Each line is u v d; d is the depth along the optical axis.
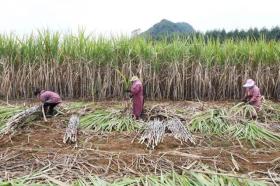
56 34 14.43
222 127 9.80
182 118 10.60
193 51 14.72
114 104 12.52
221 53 14.72
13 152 8.05
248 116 11.10
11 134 9.21
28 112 10.07
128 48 14.38
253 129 9.62
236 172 7.34
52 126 10.04
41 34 14.41
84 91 14.18
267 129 10.04
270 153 8.50
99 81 14.06
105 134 9.44
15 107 11.26
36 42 14.27
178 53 14.55
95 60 14.14
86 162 7.47
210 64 14.52
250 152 8.48
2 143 8.80
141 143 8.80
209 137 9.29
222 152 8.31
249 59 14.66
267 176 7.19
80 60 14.09
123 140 9.07
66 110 11.20
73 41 14.41
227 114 10.53
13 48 14.12
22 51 14.14
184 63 14.52
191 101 13.54
